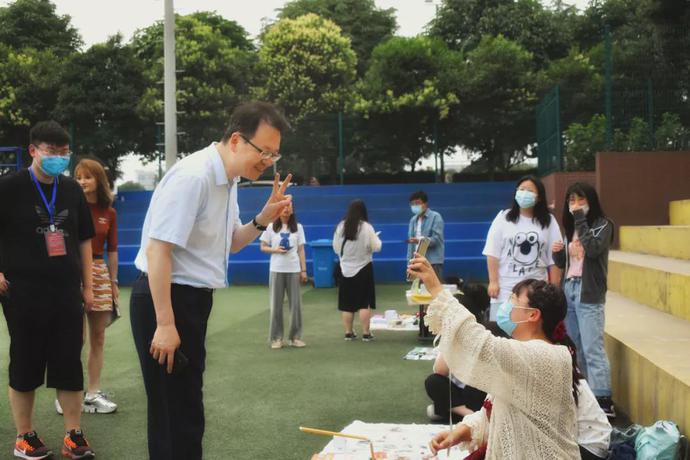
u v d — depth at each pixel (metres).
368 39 27.20
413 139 20.16
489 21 23.30
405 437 4.39
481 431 3.15
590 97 15.61
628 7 22.83
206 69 20.92
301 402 5.61
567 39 23.23
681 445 3.69
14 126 20.84
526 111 19.62
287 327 9.38
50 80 20.38
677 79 11.98
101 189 5.32
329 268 13.86
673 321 6.11
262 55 22.38
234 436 4.76
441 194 17.33
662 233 8.47
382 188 17.98
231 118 3.12
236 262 14.67
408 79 19.69
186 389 3.09
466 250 14.74
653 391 4.42
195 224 3.03
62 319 4.35
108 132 19.95
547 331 3.00
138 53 24.75
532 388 2.70
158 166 19.89
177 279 3.04
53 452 4.50
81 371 4.43
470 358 2.68
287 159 19.86
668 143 11.43
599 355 5.12
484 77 19.47
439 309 2.76
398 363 7.02
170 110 16.02
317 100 21.86
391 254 14.91
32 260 4.26
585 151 13.58
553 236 5.59
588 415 3.15
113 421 5.13
